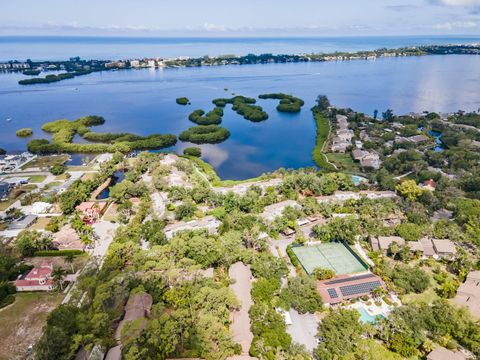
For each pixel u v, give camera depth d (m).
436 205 173.25
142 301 105.19
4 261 127.81
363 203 169.25
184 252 127.38
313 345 98.25
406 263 133.25
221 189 197.00
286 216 159.75
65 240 145.75
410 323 100.44
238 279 119.31
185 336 91.81
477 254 136.62
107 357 91.56
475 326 98.56
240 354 93.25
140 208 169.00
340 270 129.75
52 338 90.25
